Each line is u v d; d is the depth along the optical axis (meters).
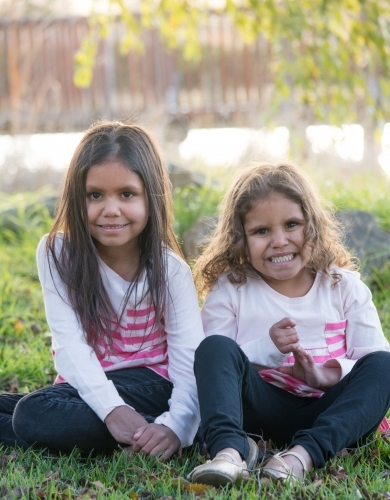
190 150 10.03
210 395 2.51
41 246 2.97
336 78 6.90
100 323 2.87
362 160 8.96
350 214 5.33
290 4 6.59
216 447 2.40
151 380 2.90
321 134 9.00
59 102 12.12
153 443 2.64
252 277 3.02
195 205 6.23
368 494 2.27
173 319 2.94
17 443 2.89
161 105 11.74
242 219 2.97
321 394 2.92
